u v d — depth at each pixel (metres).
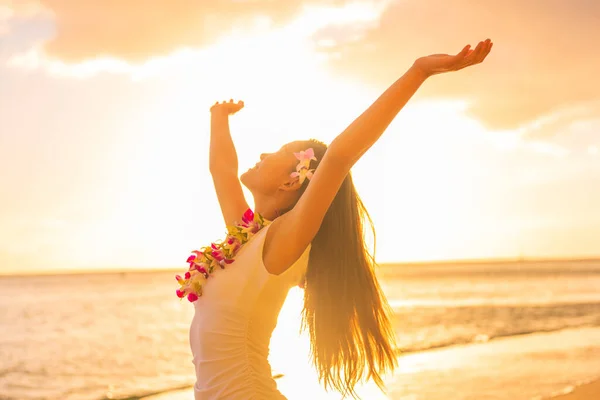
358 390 10.40
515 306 40.69
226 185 3.08
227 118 3.24
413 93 2.15
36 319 37.72
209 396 2.38
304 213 2.29
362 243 2.68
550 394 10.03
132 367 18.17
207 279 2.45
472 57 2.03
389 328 2.70
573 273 149.12
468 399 9.72
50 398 13.65
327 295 2.63
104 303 57.28
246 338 2.39
